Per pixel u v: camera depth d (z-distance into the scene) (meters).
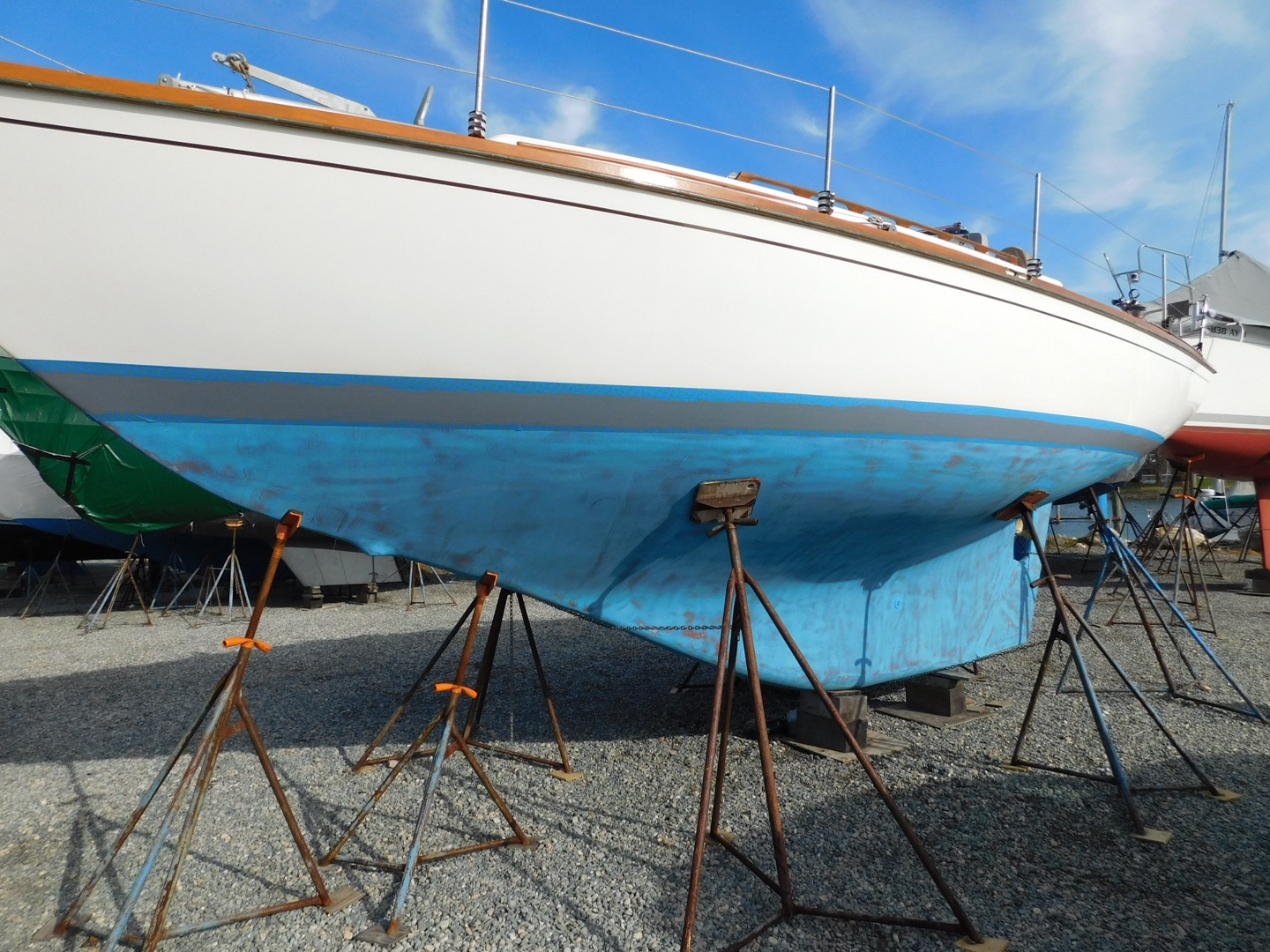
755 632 3.55
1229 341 9.05
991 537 4.36
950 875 2.45
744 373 2.69
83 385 2.15
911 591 4.05
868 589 3.87
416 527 2.62
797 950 2.07
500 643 6.57
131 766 3.57
